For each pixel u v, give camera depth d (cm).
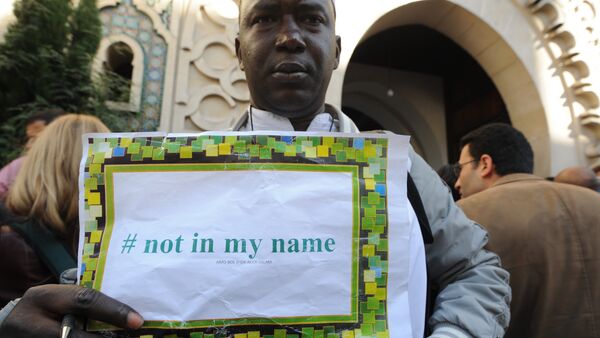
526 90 340
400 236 55
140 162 55
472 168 134
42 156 96
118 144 56
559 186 113
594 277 98
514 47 332
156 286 51
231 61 274
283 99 68
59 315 50
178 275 51
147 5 267
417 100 538
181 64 264
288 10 67
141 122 254
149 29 268
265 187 55
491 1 333
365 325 52
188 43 267
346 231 55
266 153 56
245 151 56
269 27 69
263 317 51
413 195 64
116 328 50
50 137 99
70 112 210
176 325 49
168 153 56
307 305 52
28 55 203
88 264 52
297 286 52
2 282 86
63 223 91
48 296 50
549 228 103
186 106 261
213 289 51
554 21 334
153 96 260
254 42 69
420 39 463
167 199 55
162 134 57
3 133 204
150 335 49
